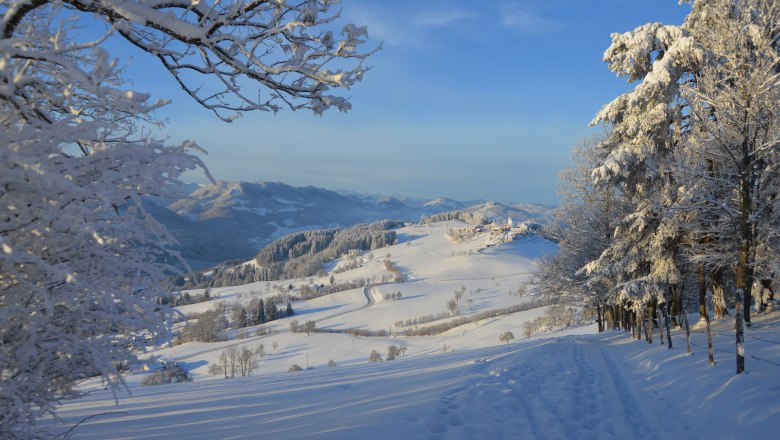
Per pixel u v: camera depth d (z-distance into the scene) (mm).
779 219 15047
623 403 8766
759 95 12195
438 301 166375
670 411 8031
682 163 15516
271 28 3410
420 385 10594
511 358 15531
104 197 2609
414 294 179250
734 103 12562
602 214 26328
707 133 14844
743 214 12492
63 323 3412
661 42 18391
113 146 3066
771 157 12859
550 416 7461
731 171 13250
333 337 120000
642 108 18328
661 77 16797
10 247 2457
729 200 15039
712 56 15477
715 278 19516
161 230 3129
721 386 8039
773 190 13953
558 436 6520
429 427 6523
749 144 12523
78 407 10867
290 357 104000
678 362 11523
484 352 21312
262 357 105312
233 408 9344
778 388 7129
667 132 17812
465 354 21453
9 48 2547
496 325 99625
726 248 16344
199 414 8648
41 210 2912
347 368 21719
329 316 157500
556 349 18766
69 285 3100
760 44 12289
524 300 146875
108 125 3000
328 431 6094
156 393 14789
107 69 2721
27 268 2996
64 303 3139
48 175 2504
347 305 172500
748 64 12375
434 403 7945
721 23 13195
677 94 17297
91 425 7348
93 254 3227
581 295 30406
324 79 3486
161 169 2918
